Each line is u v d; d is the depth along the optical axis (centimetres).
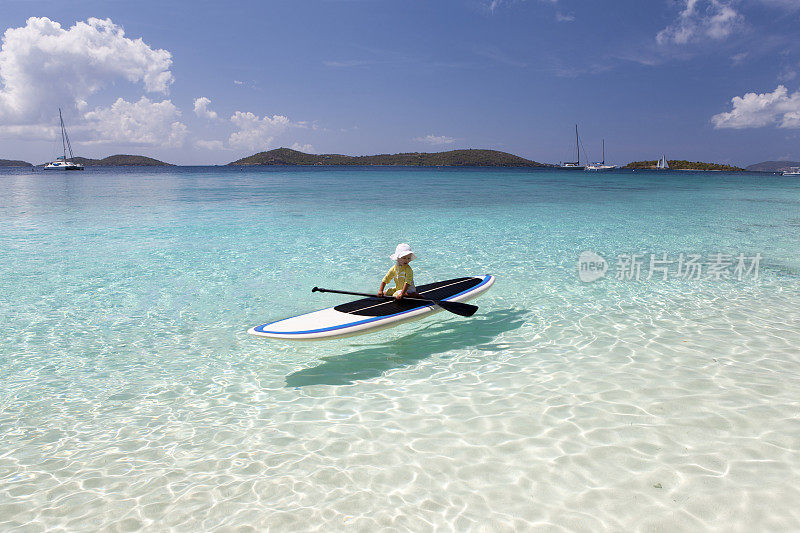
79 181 5434
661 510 313
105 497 339
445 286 744
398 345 621
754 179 7925
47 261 1077
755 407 441
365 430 421
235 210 2167
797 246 1294
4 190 3641
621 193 3572
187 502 332
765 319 699
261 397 488
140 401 481
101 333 661
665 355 570
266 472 364
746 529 295
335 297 821
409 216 1953
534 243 1323
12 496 341
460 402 468
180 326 689
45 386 512
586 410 444
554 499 327
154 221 1759
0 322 698
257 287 878
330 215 1978
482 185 4753
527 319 710
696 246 1291
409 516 314
